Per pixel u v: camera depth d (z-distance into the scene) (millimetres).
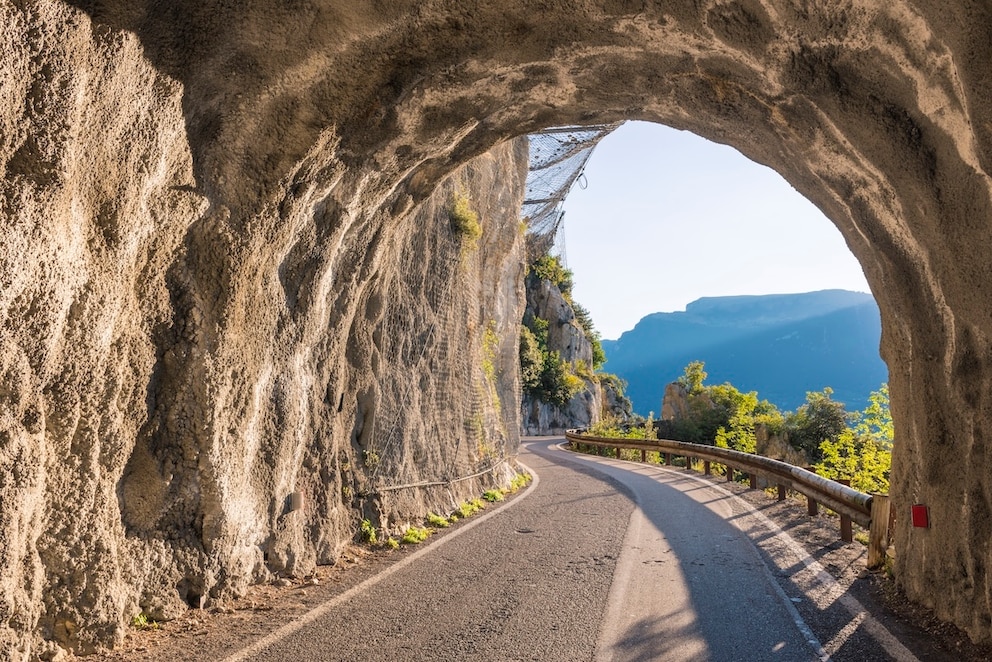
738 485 13562
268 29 4215
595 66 5367
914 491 5211
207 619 4867
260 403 5801
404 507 8562
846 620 4750
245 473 5621
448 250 10836
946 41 3512
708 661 4043
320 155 5289
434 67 5105
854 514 7055
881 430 12711
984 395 4199
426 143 6164
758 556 6820
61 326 3740
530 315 64938
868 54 4051
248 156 4848
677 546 7367
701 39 4676
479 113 6043
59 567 4059
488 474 12320
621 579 5973
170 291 4785
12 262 3293
